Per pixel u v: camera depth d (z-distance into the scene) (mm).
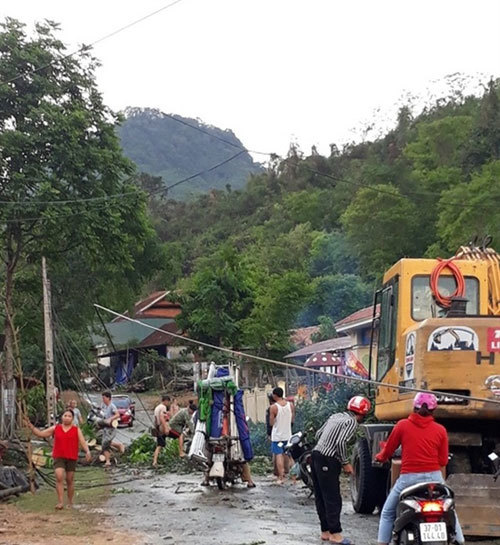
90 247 27938
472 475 10156
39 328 33938
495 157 60531
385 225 53812
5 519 12789
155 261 38844
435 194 54219
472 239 13219
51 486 16875
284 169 109812
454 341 10562
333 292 54562
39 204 26734
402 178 56562
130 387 49938
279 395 16906
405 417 11430
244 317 45875
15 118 27578
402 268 12016
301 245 71875
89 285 37781
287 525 11820
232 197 116938
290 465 17906
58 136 27141
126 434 34719
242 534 11055
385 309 12891
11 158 27078
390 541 8930
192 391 45969
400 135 89500
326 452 10484
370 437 12555
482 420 10742
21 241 27672
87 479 18484
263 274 50469
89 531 11555
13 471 15867
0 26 27797
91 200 27672
